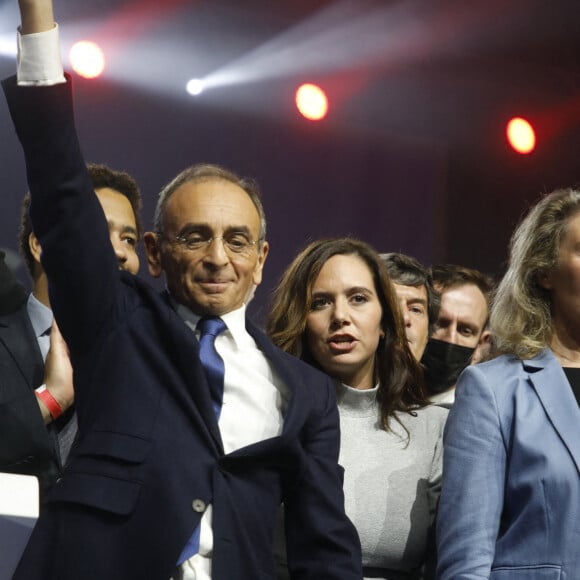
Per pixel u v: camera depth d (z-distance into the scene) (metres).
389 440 8.52
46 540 5.85
